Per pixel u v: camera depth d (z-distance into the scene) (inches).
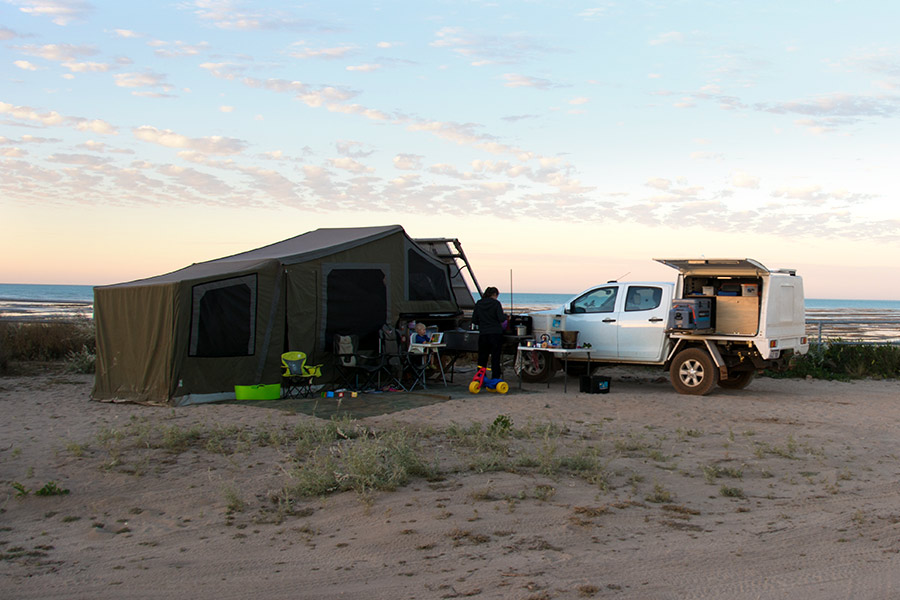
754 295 470.0
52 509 233.5
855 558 186.4
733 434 344.2
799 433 355.6
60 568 184.9
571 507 228.2
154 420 379.2
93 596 167.2
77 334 714.8
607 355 512.1
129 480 262.1
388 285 517.3
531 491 245.4
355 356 468.8
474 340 499.2
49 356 698.8
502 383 478.9
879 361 610.9
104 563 188.1
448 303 565.0
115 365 455.2
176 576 178.7
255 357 458.3
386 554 190.7
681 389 483.8
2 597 166.4
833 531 207.8
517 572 177.2
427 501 233.9
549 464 273.7
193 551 195.8
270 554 192.7
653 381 565.6
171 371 424.8
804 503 235.3
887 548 193.6
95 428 360.8
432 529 208.1
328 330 486.0
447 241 577.6
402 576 176.1
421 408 415.5
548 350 481.7
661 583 170.6
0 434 345.7
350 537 204.1
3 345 633.6
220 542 202.2
